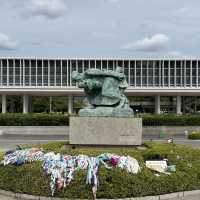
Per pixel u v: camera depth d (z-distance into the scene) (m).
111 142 18.48
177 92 63.09
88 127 18.59
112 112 18.58
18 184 12.78
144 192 12.20
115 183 12.09
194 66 62.19
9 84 60.59
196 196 13.02
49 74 60.97
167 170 13.72
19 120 45.34
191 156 15.73
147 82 61.97
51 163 12.73
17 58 60.47
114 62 61.50
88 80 18.78
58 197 12.03
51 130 45.12
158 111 67.44
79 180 12.12
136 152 15.19
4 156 14.69
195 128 46.44
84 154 13.90
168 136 42.16
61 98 89.50
